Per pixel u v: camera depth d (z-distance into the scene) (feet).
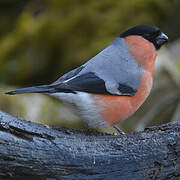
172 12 46.55
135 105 27.37
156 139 21.99
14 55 46.70
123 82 26.73
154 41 28.32
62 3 47.47
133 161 21.45
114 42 29.04
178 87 41.34
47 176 21.08
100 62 27.30
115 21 45.21
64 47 45.29
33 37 46.50
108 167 21.36
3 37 49.78
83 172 21.29
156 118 39.37
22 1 51.67
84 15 45.75
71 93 25.13
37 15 48.26
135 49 28.12
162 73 41.42
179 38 46.50
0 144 20.36
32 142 20.89
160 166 21.57
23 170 20.76
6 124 20.71
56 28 45.88
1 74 45.80
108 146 21.72
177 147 21.63
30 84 45.75
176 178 21.74
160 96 41.29
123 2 46.21
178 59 43.47
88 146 21.54
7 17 51.47
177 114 37.93
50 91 24.54
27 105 39.81
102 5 46.24
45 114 39.11
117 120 26.91
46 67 45.73
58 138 21.45
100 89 25.82
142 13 45.85
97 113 26.00
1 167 20.56
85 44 44.68
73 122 38.45
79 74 26.27
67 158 21.08
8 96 40.40
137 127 36.70
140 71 27.76
